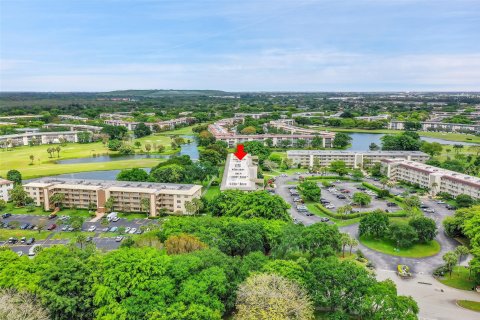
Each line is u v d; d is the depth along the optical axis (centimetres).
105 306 8975
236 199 17600
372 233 16225
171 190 19975
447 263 13188
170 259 10194
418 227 15788
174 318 8581
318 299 9788
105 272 9756
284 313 8500
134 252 10506
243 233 13188
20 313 8319
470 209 16850
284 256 13212
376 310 9369
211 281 9481
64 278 9394
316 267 10325
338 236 14075
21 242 16100
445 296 11694
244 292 9250
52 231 17325
